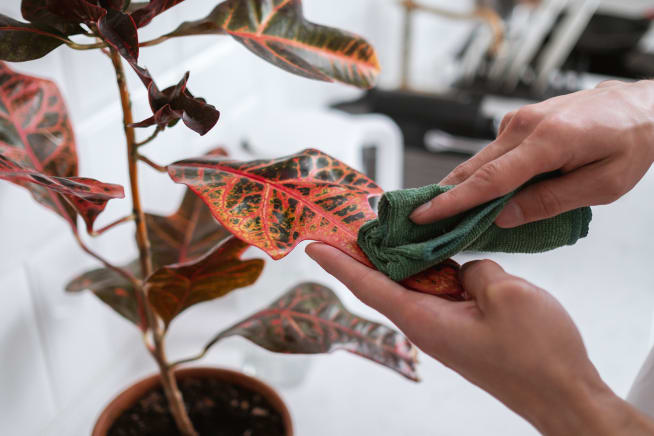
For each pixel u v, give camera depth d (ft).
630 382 2.35
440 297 1.39
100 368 2.28
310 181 1.45
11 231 1.80
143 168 2.23
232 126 2.68
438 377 2.41
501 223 1.42
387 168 2.76
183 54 2.25
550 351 1.26
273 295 2.43
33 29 1.37
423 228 1.36
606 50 3.89
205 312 2.60
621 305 2.71
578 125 1.37
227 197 1.39
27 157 1.58
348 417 2.24
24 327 1.91
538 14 3.72
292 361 2.31
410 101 3.51
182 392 1.96
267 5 1.51
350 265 1.37
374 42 3.94
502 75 3.73
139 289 1.68
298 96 3.27
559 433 1.29
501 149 1.45
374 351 1.70
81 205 1.49
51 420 2.10
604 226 3.21
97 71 1.95
